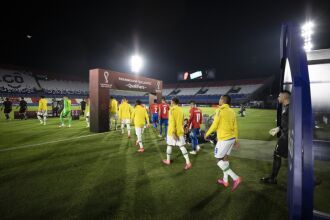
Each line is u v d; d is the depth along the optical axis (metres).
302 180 2.61
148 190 4.32
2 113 23.47
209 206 3.70
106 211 3.57
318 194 4.15
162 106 10.30
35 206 3.73
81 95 45.25
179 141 5.57
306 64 2.72
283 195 4.08
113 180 4.83
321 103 5.26
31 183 4.67
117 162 6.14
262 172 5.29
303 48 2.86
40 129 12.55
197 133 7.15
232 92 48.06
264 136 10.12
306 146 2.59
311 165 2.58
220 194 4.14
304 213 2.63
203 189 4.36
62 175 5.14
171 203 3.81
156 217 3.39
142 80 15.11
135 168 5.63
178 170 5.46
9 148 7.72
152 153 7.14
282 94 4.30
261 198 3.97
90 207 3.70
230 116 4.27
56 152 7.21
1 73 39.31
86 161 6.23
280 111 5.11
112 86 12.44
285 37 3.86
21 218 3.38
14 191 4.30
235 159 6.37
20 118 18.84
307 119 2.59
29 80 41.31
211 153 7.15
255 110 30.19
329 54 4.92
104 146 8.13
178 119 5.57
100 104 11.55
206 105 39.50
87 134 10.88
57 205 3.76
